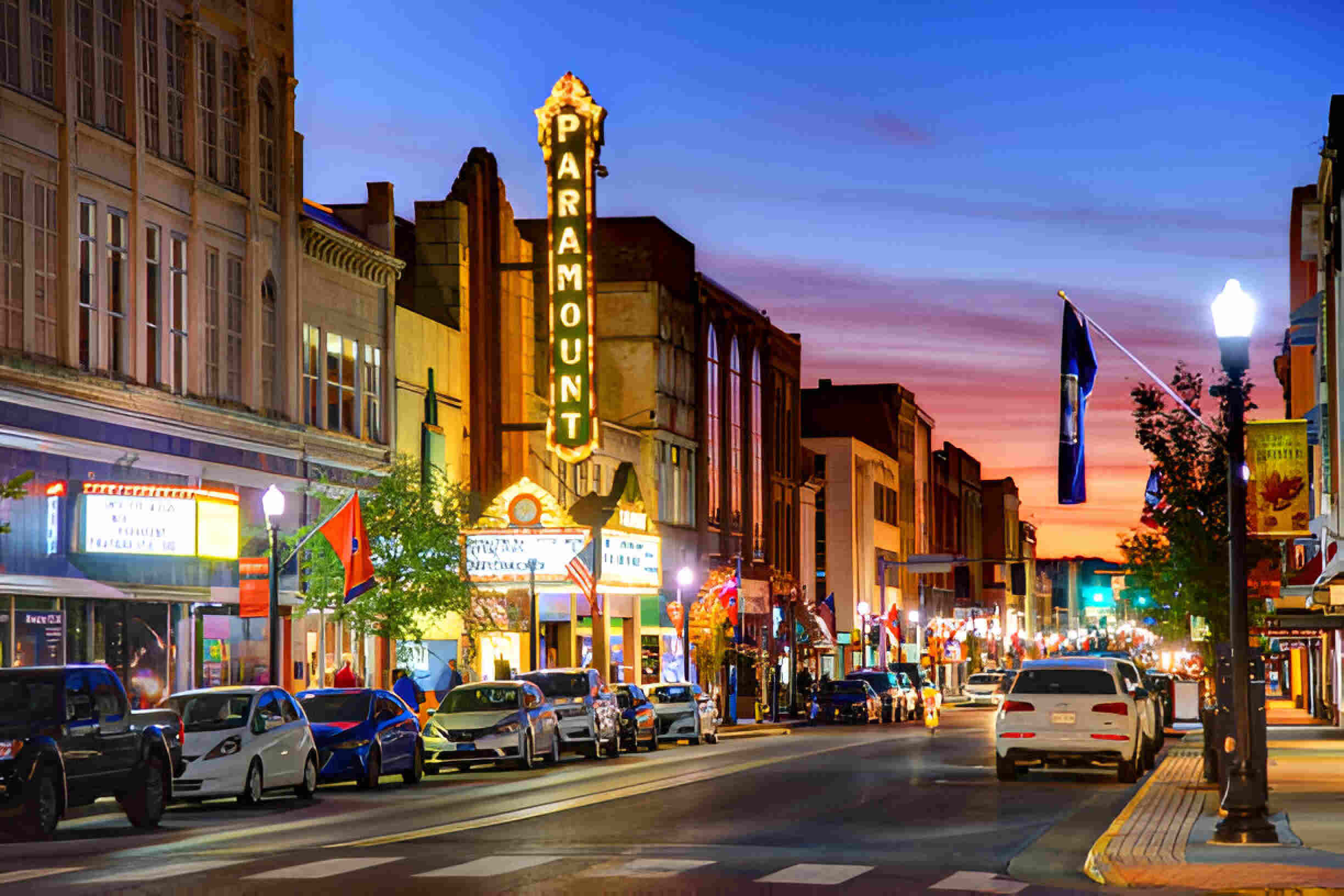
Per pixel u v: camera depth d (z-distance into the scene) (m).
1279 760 36.56
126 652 36.50
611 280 71.62
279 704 29.14
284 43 44.31
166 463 37.75
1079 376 25.42
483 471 54.38
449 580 41.09
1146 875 17.06
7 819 21.69
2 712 22.58
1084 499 25.19
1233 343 20.53
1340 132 41.56
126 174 37.09
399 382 49.91
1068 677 32.03
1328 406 46.53
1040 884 16.97
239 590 36.47
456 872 17.38
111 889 16.20
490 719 36.94
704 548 75.94
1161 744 43.09
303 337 44.66
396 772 32.66
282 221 43.88
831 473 104.88
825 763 38.56
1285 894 15.67
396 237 55.97
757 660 77.31
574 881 16.69
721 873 17.39
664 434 71.25
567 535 48.62
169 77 39.34
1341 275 42.12
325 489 44.72
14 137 33.25
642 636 68.50
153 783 24.36
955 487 141.12
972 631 137.38
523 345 58.19
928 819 24.30
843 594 104.19
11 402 32.56
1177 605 53.91
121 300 36.94
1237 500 20.52
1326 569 40.44
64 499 34.31
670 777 33.28
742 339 82.88
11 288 33.09
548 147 52.50
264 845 21.06
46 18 34.72
